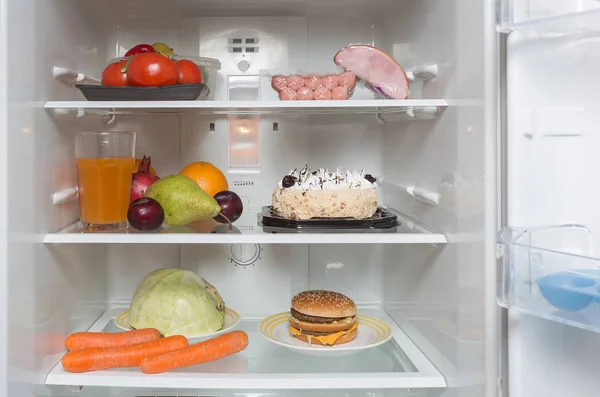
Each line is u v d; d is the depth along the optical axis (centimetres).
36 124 107
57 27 118
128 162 121
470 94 98
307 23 156
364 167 162
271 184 156
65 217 124
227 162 156
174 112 147
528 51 89
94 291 148
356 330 133
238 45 154
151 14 156
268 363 123
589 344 93
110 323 146
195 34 154
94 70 144
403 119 142
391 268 156
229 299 157
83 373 111
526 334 93
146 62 113
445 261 112
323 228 119
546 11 86
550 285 76
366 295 165
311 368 120
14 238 97
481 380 95
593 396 94
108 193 118
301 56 155
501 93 90
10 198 96
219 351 119
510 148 90
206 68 132
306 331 129
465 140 100
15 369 97
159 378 110
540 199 90
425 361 121
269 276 158
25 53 102
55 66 117
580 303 74
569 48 89
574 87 90
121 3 150
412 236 111
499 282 84
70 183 128
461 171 103
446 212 111
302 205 120
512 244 82
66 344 119
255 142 156
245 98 155
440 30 113
